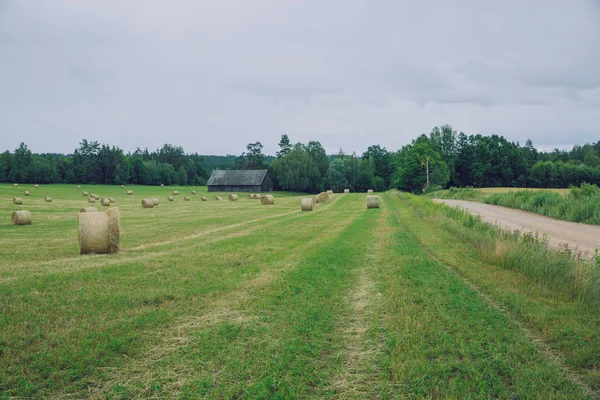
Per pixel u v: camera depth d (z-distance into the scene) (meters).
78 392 5.10
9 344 6.31
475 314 7.37
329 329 6.89
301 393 4.97
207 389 5.08
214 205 46.25
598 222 22.47
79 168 118.50
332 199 52.81
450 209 26.19
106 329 6.86
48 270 11.25
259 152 148.38
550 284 9.38
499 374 5.39
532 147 135.62
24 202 46.91
